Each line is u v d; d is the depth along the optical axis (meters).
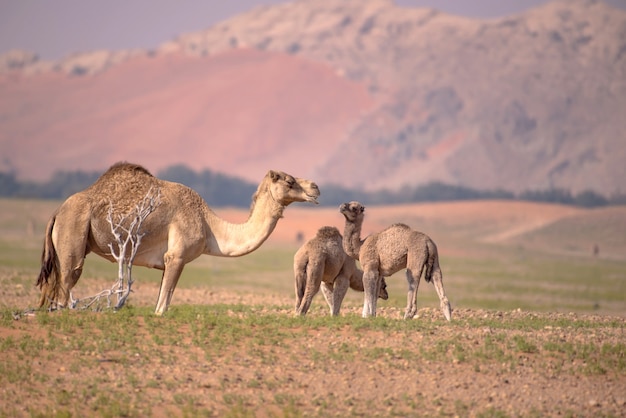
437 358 45.91
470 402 41.22
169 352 46.41
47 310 54.09
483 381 43.44
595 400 41.53
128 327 49.97
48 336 47.97
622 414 40.12
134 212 54.72
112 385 42.25
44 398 40.78
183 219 55.66
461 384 43.09
